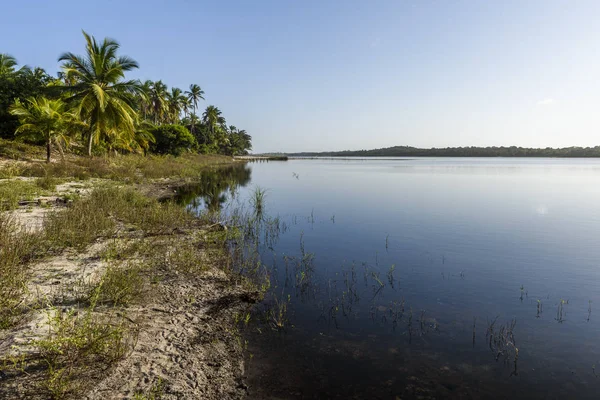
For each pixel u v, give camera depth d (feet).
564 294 22.27
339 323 18.04
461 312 19.60
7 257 17.72
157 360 13.03
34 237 22.30
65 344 11.61
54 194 43.47
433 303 20.77
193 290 20.36
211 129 287.07
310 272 25.80
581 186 96.07
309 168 216.33
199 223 38.34
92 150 95.14
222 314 18.17
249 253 29.66
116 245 25.26
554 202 64.95
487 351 15.64
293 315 18.78
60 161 76.23
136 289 18.30
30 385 10.00
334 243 34.58
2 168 56.90
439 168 223.10
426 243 34.99
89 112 84.07
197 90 240.53
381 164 309.42
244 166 203.82
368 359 14.85
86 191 47.85
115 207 37.63
